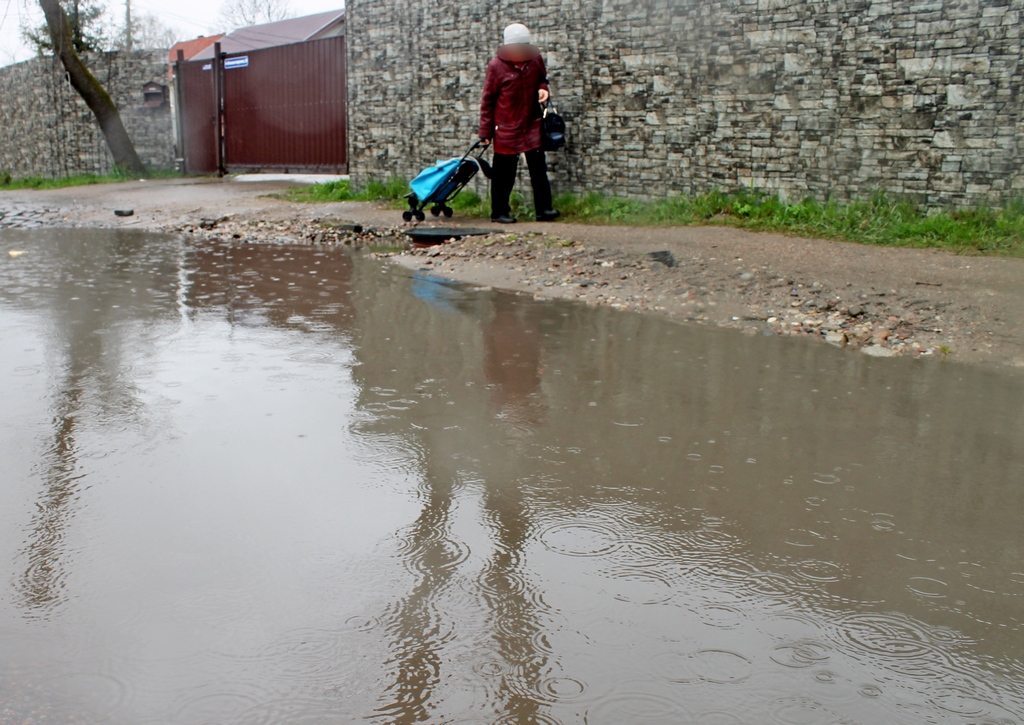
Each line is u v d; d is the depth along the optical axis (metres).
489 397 4.60
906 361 5.38
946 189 8.83
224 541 3.00
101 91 19.34
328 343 5.70
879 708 2.17
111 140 19.47
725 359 5.38
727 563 2.89
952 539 3.07
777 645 2.43
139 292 7.39
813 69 9.50
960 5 8.48
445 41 12.85
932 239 8.42
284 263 8.98
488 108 10.77
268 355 5.39
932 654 2.40
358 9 14.00
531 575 2.80
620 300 7.04
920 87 8.84
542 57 11.29
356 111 14.41
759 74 9.91
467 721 2.11
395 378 4.92
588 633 2.48
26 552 2.91
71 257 9.44
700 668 2.32
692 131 10.55
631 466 3.69
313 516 3.19
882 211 9.08
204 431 4.05
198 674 2.28
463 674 2.29
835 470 3.66
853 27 9.16
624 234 9.63
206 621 2.52
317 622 2.52
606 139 11.35
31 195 16.75
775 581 2.77
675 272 7.66
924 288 6.77
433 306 6.87
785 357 5.44
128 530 3.07
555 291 7.41
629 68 10.97
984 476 3.62
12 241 10.83
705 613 2.59
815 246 8.47
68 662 2.33
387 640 2.44
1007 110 8.36
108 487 3.42
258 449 3.83
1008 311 6.11
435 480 3.53
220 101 18.70
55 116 21.28
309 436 4.00
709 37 10.21
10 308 6.68
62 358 5.27
